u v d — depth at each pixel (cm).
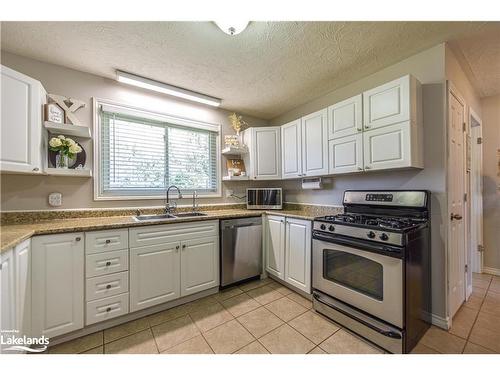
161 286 200
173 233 209
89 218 215
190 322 185
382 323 151
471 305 205
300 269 226
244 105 309
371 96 191
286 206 328
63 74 208
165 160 272
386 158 181
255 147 308
